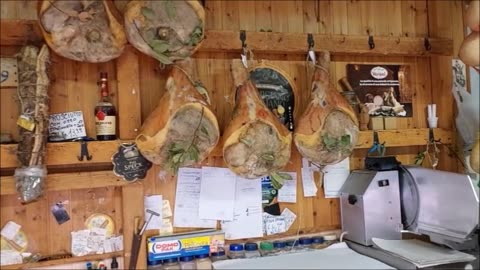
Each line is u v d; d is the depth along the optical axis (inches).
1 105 69.5
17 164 65.6
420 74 95.6
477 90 98.7
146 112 76.8
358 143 85.4
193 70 72.8
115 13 68.3
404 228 82.8
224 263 74.3
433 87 95.3
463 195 72.6
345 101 78.5
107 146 70.9
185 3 68.4
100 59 68.2
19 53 65.6
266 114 72.6
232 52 81.8
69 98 72.9
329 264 73.9
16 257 69.6
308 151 75.8
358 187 82.9
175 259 74.9
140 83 76.6
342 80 88.5
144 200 76.0
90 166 72.9
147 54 69.5
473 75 98.7
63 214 72.4
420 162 92.4
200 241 76.3
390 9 94.0
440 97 94.4
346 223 85.6
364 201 80.3
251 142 70.2
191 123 68.4
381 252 76.2
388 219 81.7
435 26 95.7
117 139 72.2
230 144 70.8
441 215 76.1
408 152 93.8
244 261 75.5
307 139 75.4
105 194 74.5
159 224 76.7
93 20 66.2
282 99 84.0
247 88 73.2
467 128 96.3
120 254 74.3
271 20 84.9
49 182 68.1
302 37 83.0
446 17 96.3
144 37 66.8
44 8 64.3
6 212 69.7
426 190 79.1
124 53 73.7
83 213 73.3
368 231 80.0
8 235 69.5
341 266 72.9
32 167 63.3
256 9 84.0
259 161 70.8
